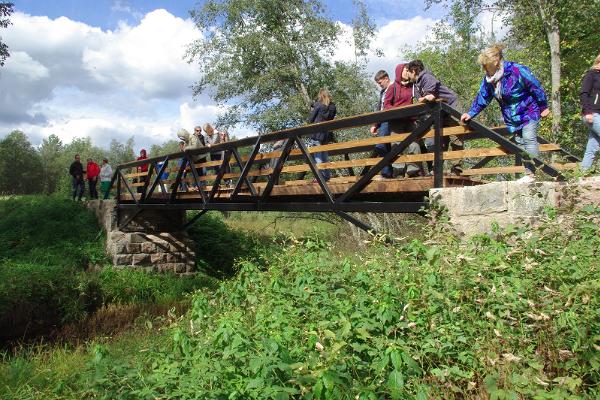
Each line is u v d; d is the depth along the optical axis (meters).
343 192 7.02
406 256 4.19
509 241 4.21
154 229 15.56
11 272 11.95
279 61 20.20
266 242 18.06
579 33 14.02
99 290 12.55
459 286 3.53
